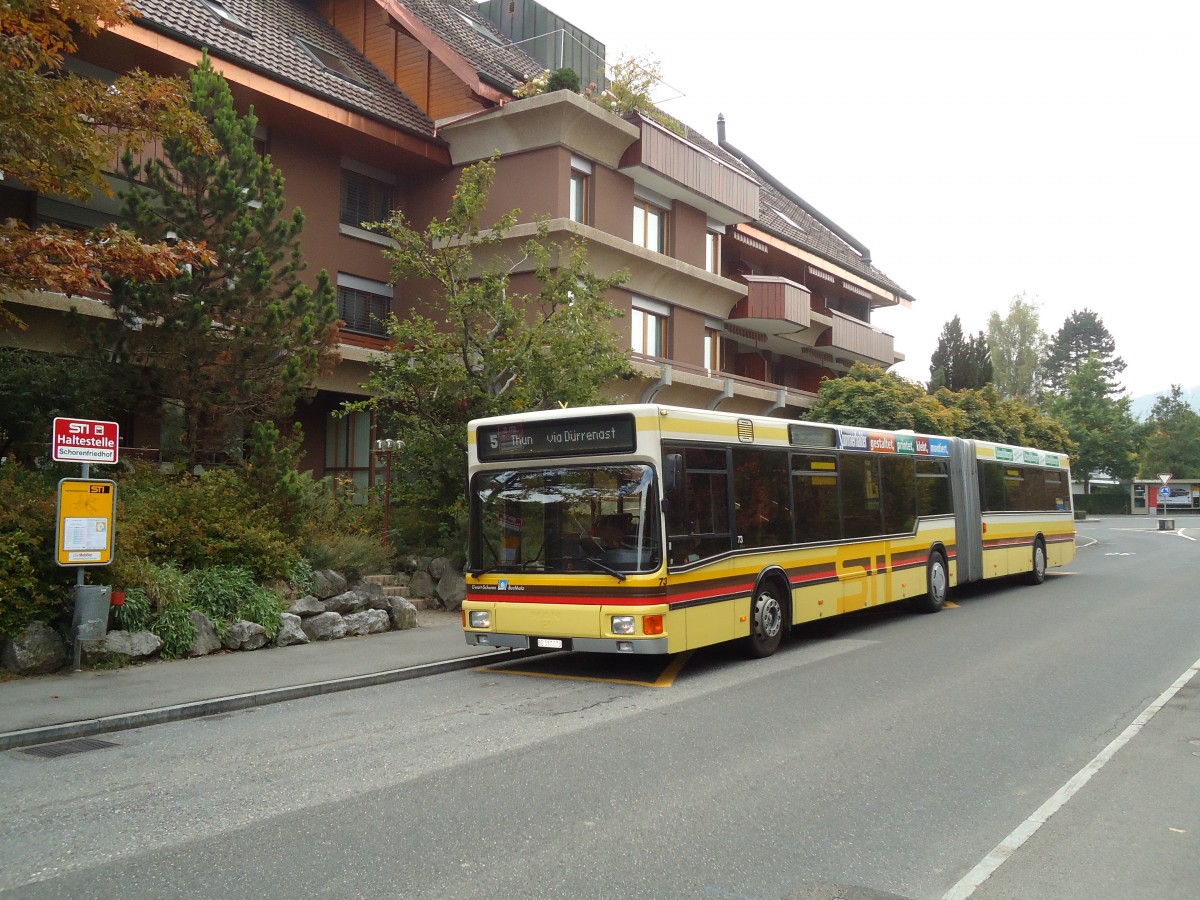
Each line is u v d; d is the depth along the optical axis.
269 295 13.34
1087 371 67.62
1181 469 77.81
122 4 10.25
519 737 7.53
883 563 14.10
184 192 13.25
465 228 16.03
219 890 4.48
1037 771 6.52
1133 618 14.63
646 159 22.91
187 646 10.92
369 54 23.73
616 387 22.91
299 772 6.56
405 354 15.53
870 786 6.16
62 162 9.84
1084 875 4.68
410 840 5.16
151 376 12.87
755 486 11.34
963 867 4.79
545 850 5.00
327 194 20.69
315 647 11.79
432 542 16.48
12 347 14.00
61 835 5.30
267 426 13.03
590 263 21.92
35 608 9.88
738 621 10.77
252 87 17.95
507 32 28.56
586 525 9.93
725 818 5.52
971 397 33.78
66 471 12.62
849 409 28.75
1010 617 14.94
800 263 32.31
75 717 7.98
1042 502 21.06
